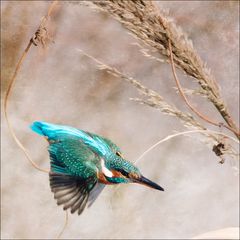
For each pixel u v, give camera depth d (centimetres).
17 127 1372
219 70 1367
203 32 1373
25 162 1346
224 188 1309
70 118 1373
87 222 1270
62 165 684
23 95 1388
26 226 1285
